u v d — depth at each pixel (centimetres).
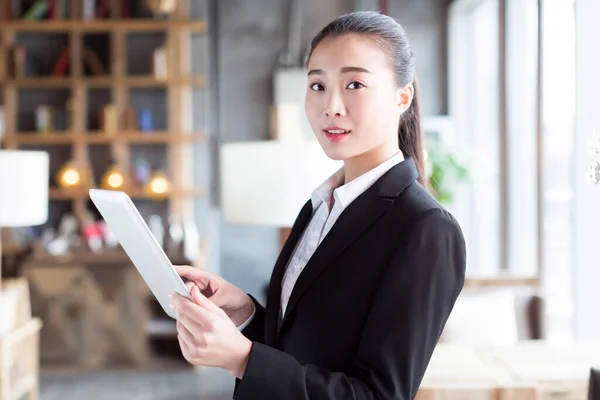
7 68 628
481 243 557
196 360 113
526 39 446
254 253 675
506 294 351
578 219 347
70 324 548
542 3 394
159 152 647
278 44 673
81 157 630
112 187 613
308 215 144
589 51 333
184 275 146
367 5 664
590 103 335
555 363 236
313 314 122
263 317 152
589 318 346
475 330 332
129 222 113
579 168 343
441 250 116
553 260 390
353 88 122
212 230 670
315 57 125
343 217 124
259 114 673
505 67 487
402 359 113
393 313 114
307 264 124
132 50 648
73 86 629
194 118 642
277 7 673
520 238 463
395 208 121
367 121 122
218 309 113
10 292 389
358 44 122
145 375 537
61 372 546
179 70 628
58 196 619
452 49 642
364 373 114
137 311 549
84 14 629
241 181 315
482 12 558
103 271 548
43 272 548
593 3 330
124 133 624
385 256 119
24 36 646
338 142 124
